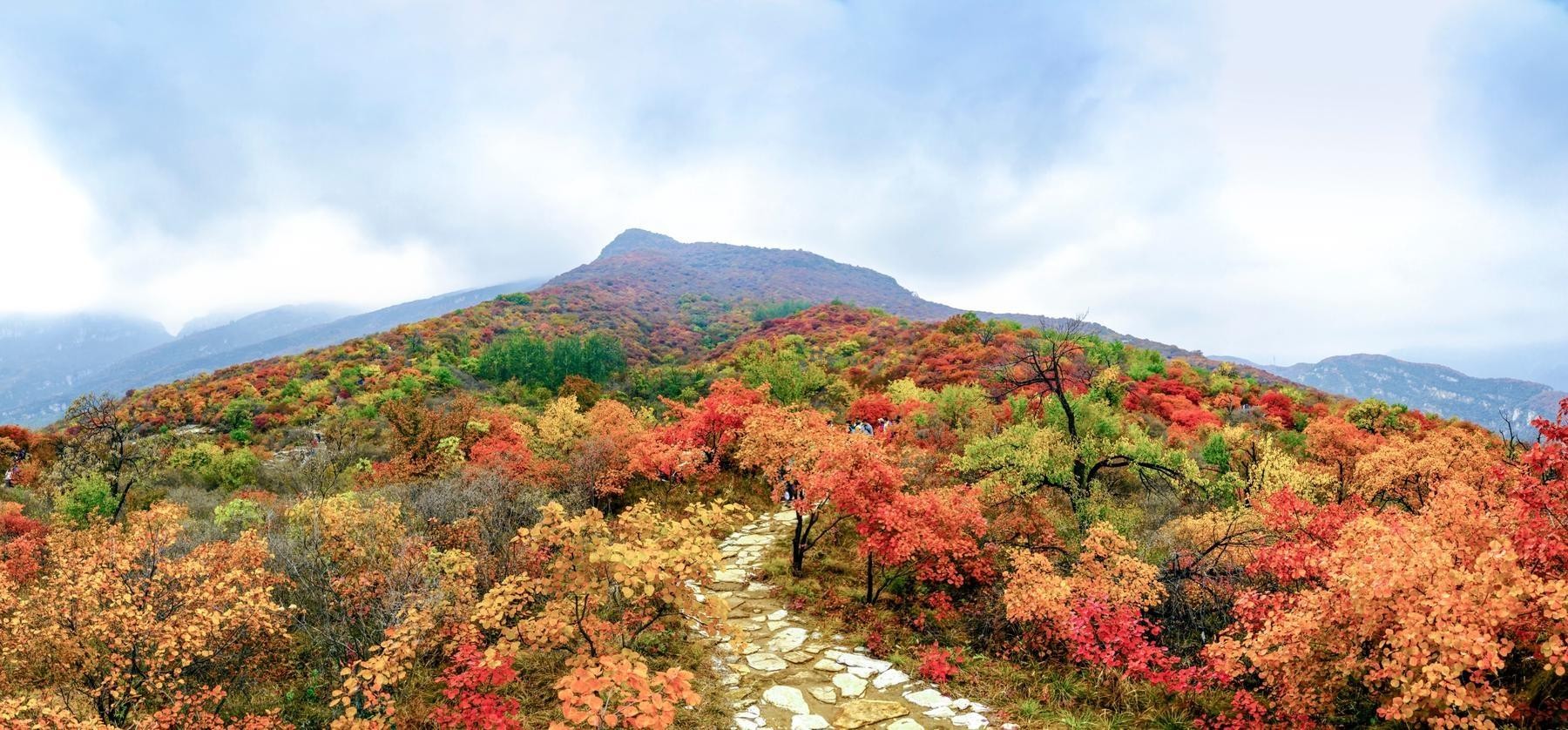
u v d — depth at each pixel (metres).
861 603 9.48
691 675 4.94
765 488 16.12
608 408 21.95
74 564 6.65
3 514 13.40
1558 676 4.56
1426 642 4.32
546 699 6.70
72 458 16.89
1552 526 5.03
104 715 5.91
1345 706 5.98
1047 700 6.79
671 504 14.72
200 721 5.98
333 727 5.59
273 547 9.47
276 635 7.64
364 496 12.16
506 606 6.35
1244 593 6.74
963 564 9.66
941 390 32.88
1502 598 4.22
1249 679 6.71
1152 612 8.22
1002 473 13.54
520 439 18.86
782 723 6.36
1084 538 10.76
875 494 9.37
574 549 5.95
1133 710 6.51
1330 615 5.23
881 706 6.67
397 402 20.92
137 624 6.05
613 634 6.57
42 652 5.99
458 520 10.27
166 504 10.84
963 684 7.22
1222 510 12.05
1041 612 7.42
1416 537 5.07
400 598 7.59
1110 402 27.52
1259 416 28.39
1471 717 4.20
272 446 32.06
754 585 10.39
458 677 6.05
